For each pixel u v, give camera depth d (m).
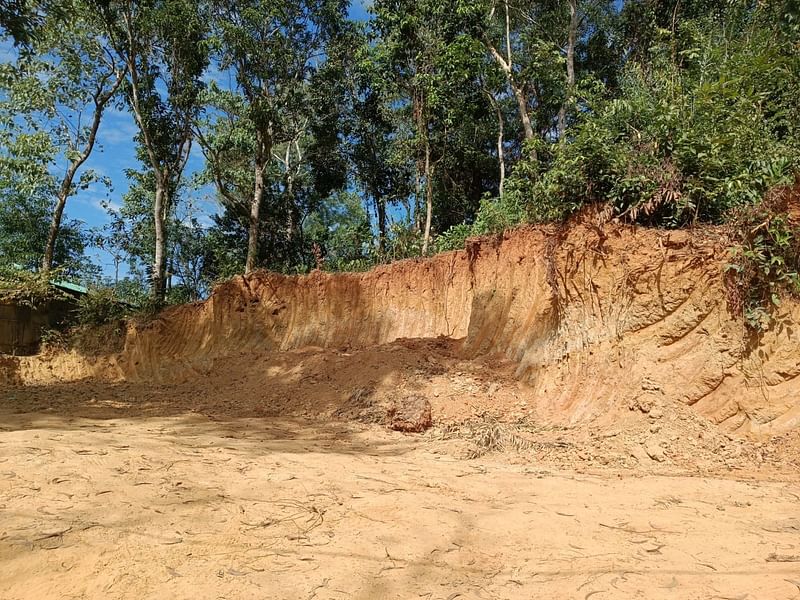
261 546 4.15
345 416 10.18
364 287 15.38
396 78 19.73
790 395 6.74
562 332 9.37
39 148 20.00
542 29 19.91
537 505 5.06
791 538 4.09
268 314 16.42
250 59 20.61
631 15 19.72
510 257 11.66
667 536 4.22
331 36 22.36
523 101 19.00
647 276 8.09
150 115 21.72
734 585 3.37
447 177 22.64
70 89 21.03
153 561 3.87
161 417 10.59
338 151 25.23
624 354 8.12
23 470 5.79
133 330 18.23
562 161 9.51
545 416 8.74
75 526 4.39
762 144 8.63
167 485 5.53
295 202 28.64
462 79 17.62
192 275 29.53
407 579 3.64
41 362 17.97
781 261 6.97
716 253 7.58
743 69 9.98
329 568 3.78
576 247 9.10
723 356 7.30
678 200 8.11
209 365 15.78
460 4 17.41
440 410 9.59
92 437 7.83
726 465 6.38
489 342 11.41
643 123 9.40
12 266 22.03
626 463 6.73
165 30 19.91
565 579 3.57
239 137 21.55
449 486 5.76
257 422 9.98
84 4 18.98
